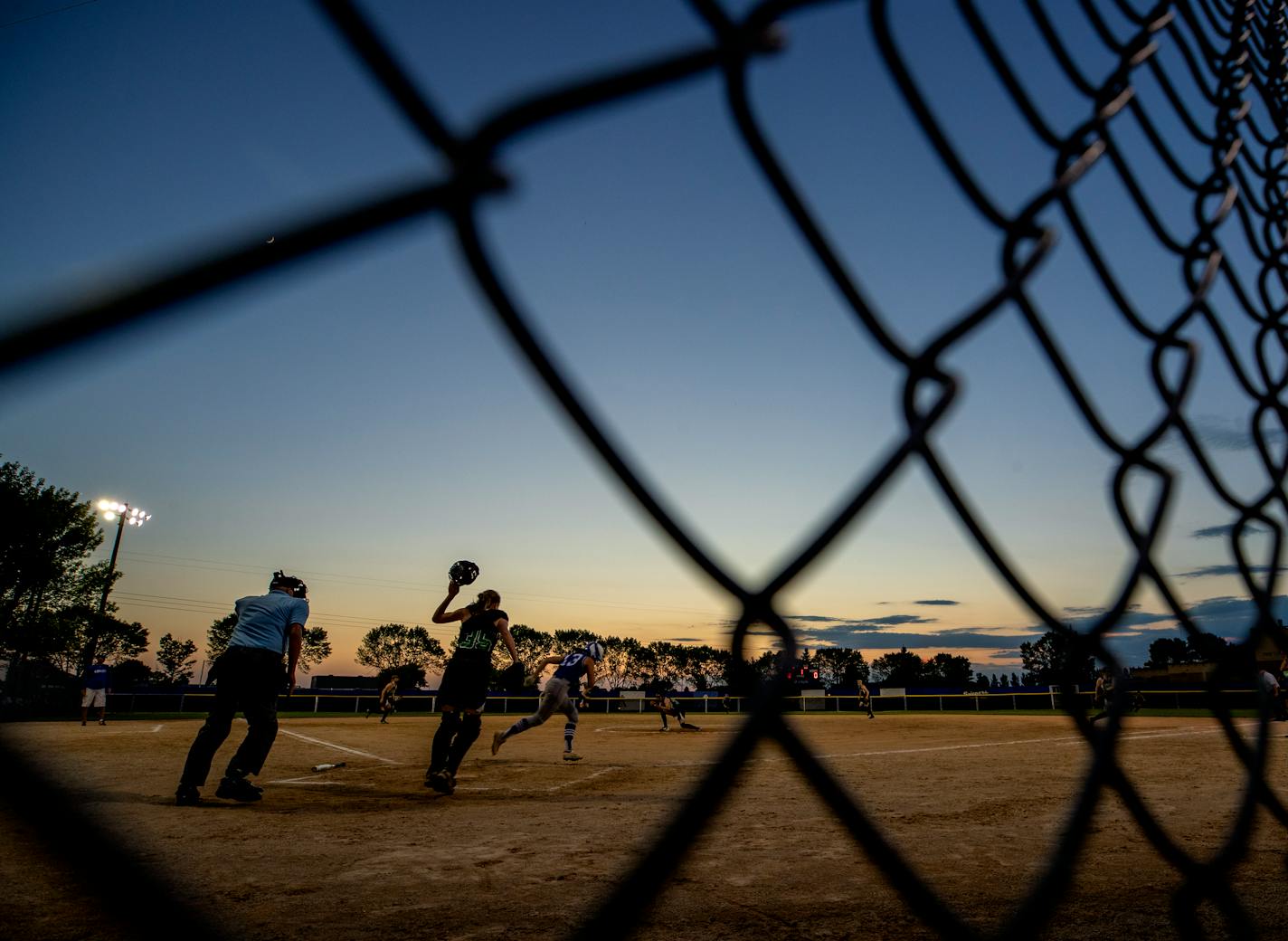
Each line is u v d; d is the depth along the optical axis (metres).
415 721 21.56
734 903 2.51
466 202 0.52
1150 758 7.02
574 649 8.45
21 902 2.51
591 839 3.60
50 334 0.33
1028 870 2.90
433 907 2.48
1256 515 1.51
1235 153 1.79
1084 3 1.38
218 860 3.13
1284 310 1.83
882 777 5.99
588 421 0.65
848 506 0.83
